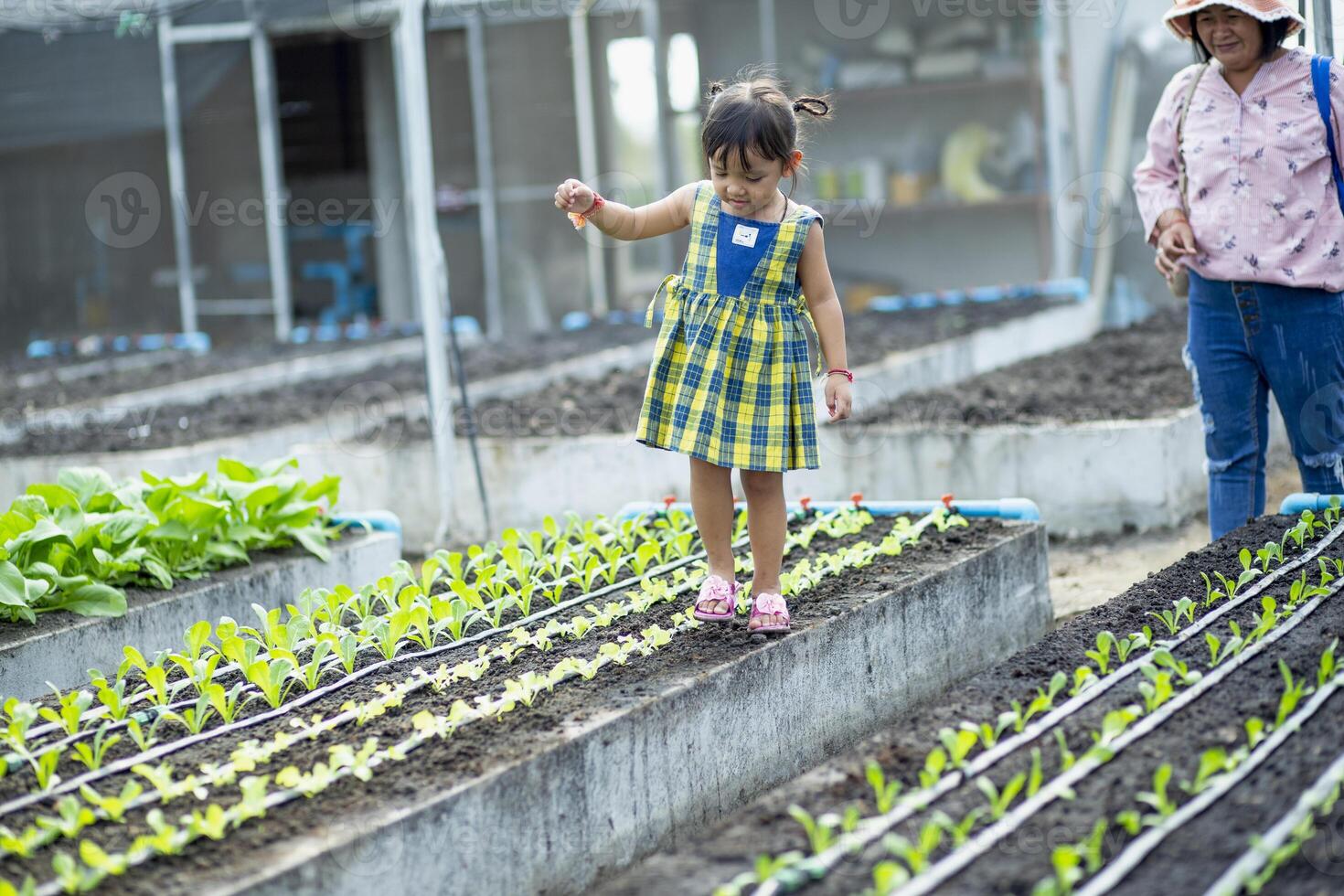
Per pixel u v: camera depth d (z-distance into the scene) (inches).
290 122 558.3
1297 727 108.1
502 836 110.8
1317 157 169.2
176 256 565.3
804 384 137.8
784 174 133.3
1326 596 141.6
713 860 94.3
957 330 405.4
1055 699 119.0
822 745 147.3
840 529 193.0
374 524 218.5
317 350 476.4
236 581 189.8
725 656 138.1
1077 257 518.0
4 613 169.2
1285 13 163.9
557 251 570.3
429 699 133.6
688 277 139.3
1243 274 172.4
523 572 172.9
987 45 533.0
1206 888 86.4
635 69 571.8
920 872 89.2
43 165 567.2
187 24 526.0
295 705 134.2
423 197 256.8
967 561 173.6
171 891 94.4
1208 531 240.7
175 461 281.4
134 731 124.0
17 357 530.0
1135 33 495.2
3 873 99.7
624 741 122.0
